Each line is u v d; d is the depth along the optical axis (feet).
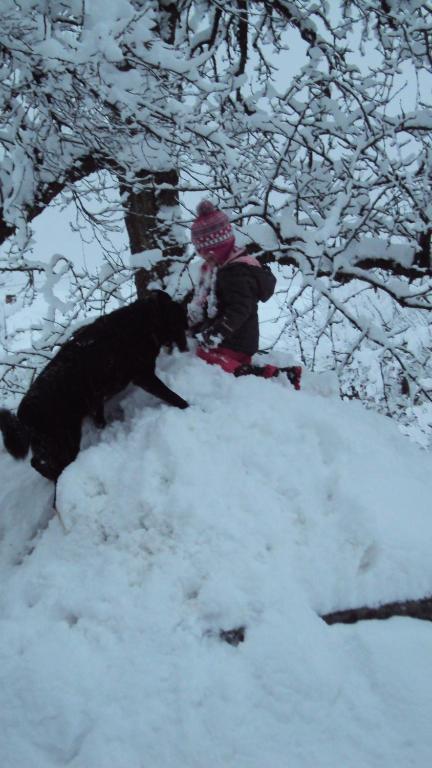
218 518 8.75
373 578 8.75
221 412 9.91
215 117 13.28
